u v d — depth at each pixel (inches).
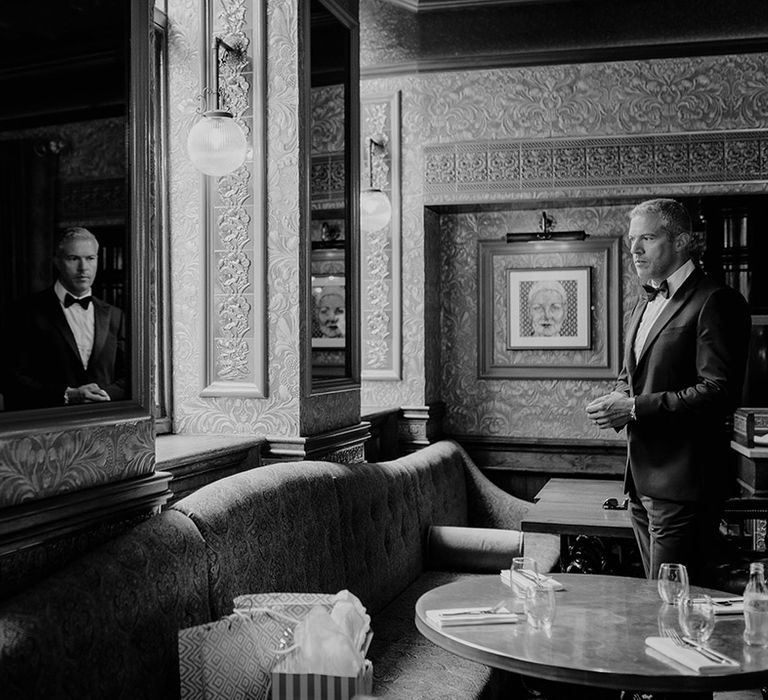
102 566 86.7
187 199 156.5
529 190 225.0
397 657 130.8
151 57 106.0
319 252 162.2
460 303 241.1
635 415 130.6
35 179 86.7
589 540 192.2
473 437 238.5
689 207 224.7
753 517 161.5
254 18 153.0
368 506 156.1
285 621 96.2
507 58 224.8
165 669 90.6
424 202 229.6
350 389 176.6
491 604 113.7
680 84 218.1
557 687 125.0
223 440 145.3
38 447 84.4
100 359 95.7
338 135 173.0
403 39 214.4
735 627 101.8
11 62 83.7
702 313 131.2
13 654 71.3
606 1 191.5
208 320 155.6
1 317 81.9
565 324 234.4
